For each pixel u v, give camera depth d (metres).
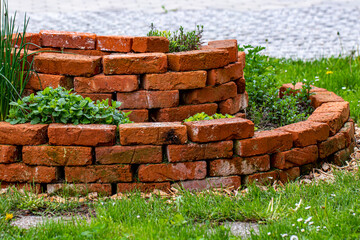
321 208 5.04
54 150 5.62
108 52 6.98
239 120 5.91
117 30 15.47
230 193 5.76
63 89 6.46
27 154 5.64
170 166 5.74
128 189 5.75
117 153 5.66
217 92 6.84
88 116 5.83
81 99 5.91
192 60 6.54
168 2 21.61
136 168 5.86
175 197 5.55
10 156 5.65
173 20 17.59
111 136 5.64
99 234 4.54
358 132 7.79
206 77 6.70
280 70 10.82
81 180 5.70
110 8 20.05
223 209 5.13
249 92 7.98
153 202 5.32
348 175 5.93
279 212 5.06
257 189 5.62
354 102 8.70
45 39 6.98
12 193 5.58
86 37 6.92
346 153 6.79
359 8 19.48
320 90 8.05
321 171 6.31
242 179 6.00
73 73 6.41
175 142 5.68
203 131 5.71
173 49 7.16
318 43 14.34
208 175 5.91
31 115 5.84
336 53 13.11
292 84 8.18
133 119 6.58
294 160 6.09
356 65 11.00
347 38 14.81
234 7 20.52
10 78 6.08
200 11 19.52
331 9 19.48
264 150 5.93
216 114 6.50
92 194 5.68
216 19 17.95
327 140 6.45
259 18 18.16
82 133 5.59
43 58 6.41
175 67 6.56
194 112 6.74
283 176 6.07
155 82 6.48
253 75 8.20
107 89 6.46
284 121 7.36
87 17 18.05
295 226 4.64
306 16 18.34
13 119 5.84
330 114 6.74
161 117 6.61
